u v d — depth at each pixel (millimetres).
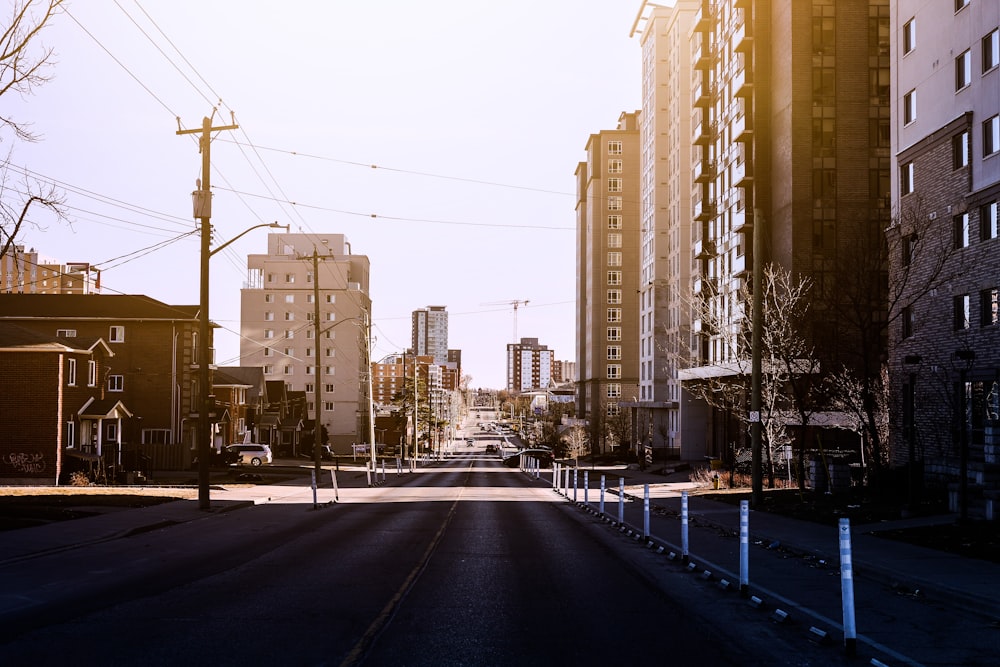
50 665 7621
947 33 31984
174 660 7836
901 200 35469
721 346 57688
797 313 37375
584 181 146000
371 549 16672
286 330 120000
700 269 69875
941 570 13312
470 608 10562
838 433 50125
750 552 16688
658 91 94750
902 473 30812
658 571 14016
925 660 8234
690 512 25750
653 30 96375
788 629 9555
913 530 18578
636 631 9352
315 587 12039
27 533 18453
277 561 14836
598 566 14547
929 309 32531
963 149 30828
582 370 144375
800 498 27828
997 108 28594
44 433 41500
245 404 79688
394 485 43906
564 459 97250
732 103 61062
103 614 9992
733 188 60312
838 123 54531
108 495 29641
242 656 8008
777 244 56219
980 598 10789
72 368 46781
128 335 60281
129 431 58469
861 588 12508
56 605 10578
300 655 8062
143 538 18641
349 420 118688
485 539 18641
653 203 94000
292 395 101938
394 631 9180
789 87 54906
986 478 21875
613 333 133250
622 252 134375
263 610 10305
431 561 14914
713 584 12680
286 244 128375
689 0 84625
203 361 26641
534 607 10703
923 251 32969
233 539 18484
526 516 24984
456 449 163500
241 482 42312
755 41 58312
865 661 8172
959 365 30047
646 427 92750
